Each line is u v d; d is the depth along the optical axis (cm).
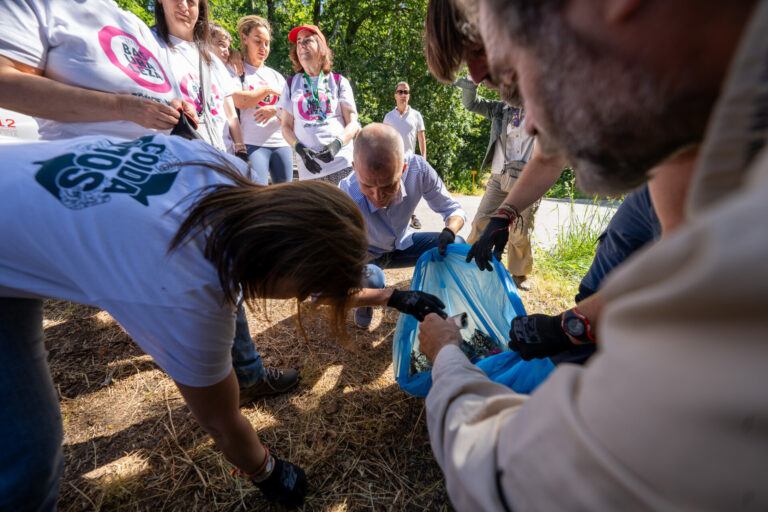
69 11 136
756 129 22
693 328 22
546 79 36
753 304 19
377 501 142
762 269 17
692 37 27
